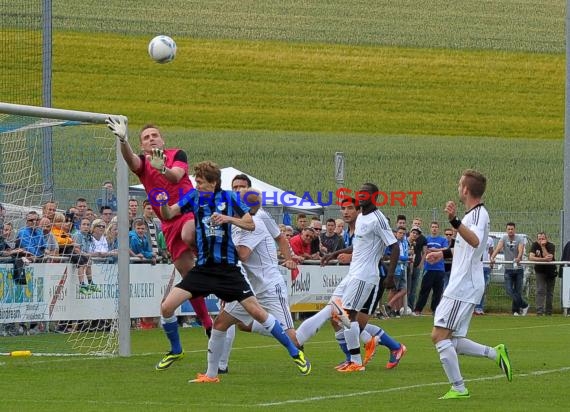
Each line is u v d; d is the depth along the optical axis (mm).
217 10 108938
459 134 97375
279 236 28625
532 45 111312
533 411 20859
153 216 45469
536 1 122062
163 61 31672
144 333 42156
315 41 106938
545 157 93938
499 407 21422
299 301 51688
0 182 43656
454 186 85688
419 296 57406
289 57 103750
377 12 114250
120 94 93875
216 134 91250
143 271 44188
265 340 39312
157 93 95250
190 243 27766
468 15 116250
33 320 37000
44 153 46906
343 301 28641
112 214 40594
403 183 85500
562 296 59906
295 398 22688
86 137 75625
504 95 103562
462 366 30078
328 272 53688
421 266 57688
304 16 111062
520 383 25891
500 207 84625
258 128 93812
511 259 60125
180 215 27250
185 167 27922
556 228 72562
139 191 57562
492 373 28234
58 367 28797
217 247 24703
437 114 100125
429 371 28688
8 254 36438
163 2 107750
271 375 27422
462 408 21234
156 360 30797
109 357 31656
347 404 21734
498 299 62250
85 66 95562
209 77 98812
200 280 24781
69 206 46812
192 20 106375
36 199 42469
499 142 96438
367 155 90375
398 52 107500
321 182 84250
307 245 52344
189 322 46969
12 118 36000
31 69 92312
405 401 22328
